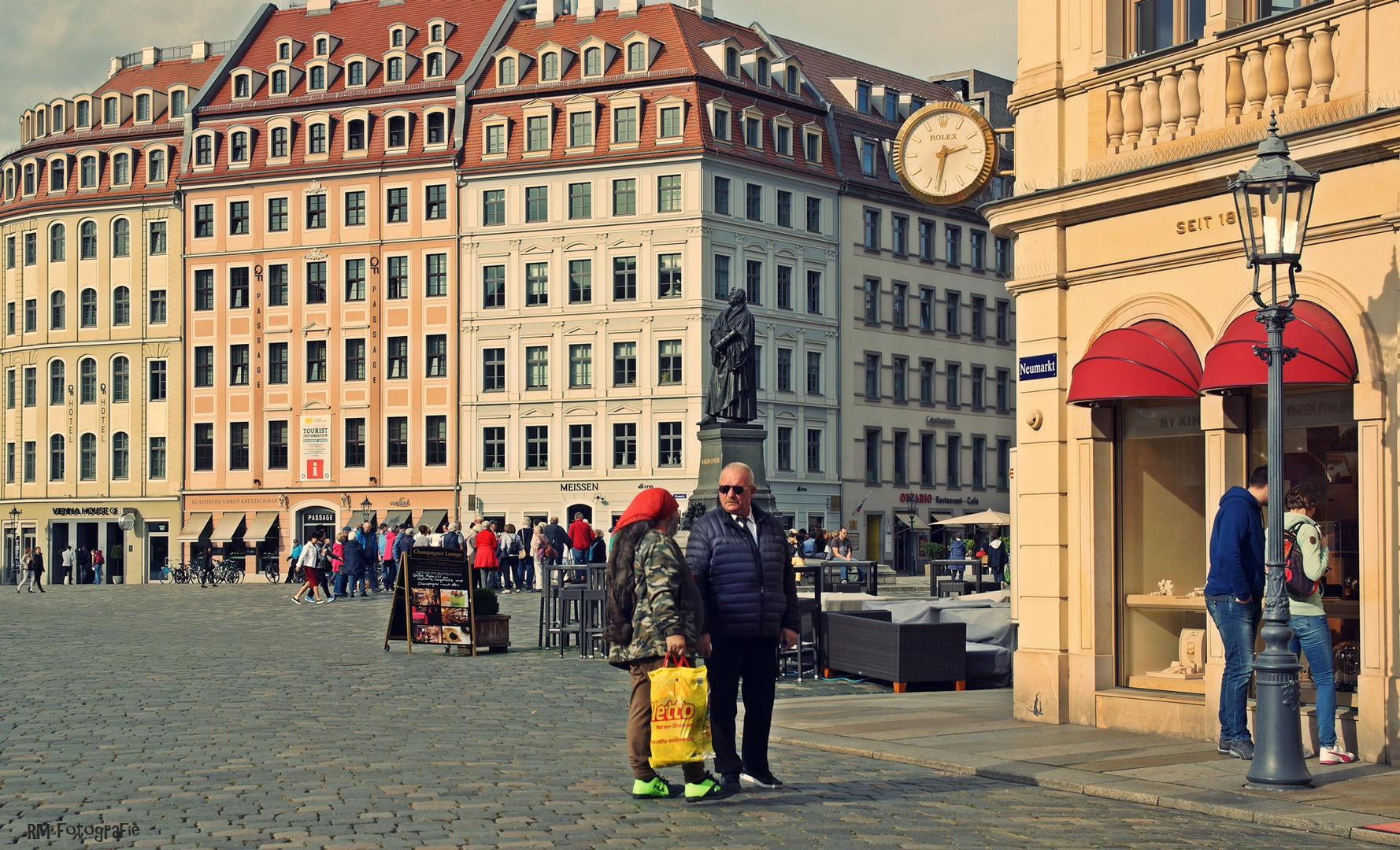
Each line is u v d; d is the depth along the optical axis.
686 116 62.75
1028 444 14.80
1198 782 10.70
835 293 68.38
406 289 66.75
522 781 10.37
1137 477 14.07
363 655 21.03
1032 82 14.99
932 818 9.32
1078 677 14.11
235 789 9.80
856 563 29.94
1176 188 13.18
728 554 10.12
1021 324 15.00
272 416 68.94
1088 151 14.43
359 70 69.00
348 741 12.21
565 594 21.41
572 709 14.95
